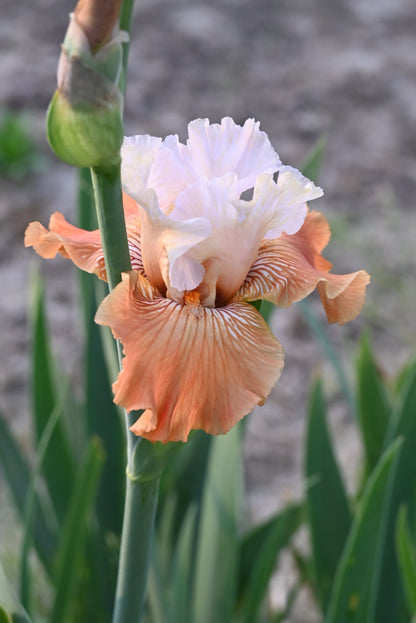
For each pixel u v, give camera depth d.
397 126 2.52
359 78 2.76
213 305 0.67
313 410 0.94
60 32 2.93
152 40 2.93
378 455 0.99
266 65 2.81
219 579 0.90
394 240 2.04
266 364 0.64
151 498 0.67
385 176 2.28
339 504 0.95
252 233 0.66
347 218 2.11
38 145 2.33
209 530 0.90
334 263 1.94
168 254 0.65
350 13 3.22
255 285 0.68
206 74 2.73
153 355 0.63
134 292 0.65
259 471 1.49
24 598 0.89
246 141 0.68
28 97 2.52
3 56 2.75
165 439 0.63
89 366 0.98
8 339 1.74
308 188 0.66
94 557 0.96
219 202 0.65
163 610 0.89
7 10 3.09
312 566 0.96
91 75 0.60
